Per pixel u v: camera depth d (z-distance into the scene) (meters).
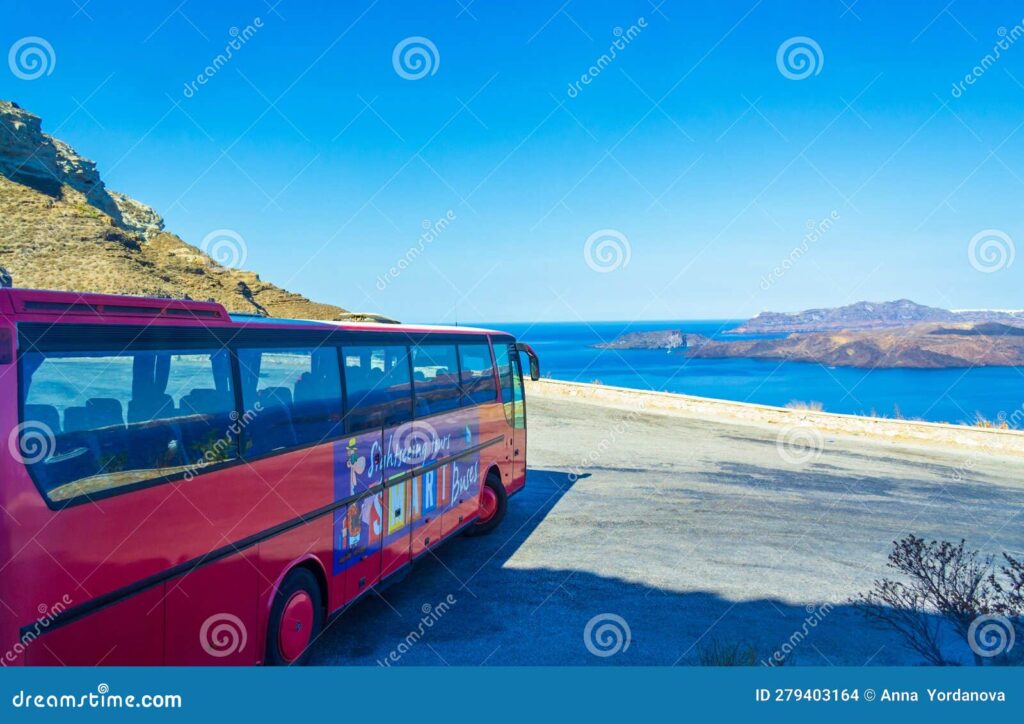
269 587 4.93
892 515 12.29
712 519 11.27
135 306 3.82
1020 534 11.44
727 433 22.39
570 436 20.22
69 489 3.29
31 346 3.17
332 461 5.87
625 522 10.88
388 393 7.04
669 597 7.54
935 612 7.33
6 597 2.99
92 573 3.39
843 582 8.31
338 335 6.11
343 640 6.20
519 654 5.91
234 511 4.55
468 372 9.40
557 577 8.11
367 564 6.52
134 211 132.12
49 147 119.12
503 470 10.75
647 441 19.78
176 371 4.10
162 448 3.93
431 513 8.05
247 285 107.19
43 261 79.38
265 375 5.02
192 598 4.13
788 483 14.71
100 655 3.44
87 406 3.45
